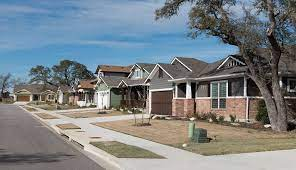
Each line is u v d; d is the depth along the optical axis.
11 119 42.09
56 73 127.88
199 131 19.72
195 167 13.31
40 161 14.59
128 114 45.31
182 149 17.73
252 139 20.61
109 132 26.61
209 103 34.78
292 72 29.25
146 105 48.03
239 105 30.83
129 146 18.52
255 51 25.92
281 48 25.56
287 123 25.30
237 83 31.53
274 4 23.58
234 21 25.88
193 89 37.22
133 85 54.81
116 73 74.50
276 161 14.17
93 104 74.69
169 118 35.72
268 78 27.45
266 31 24.72
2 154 16.30
